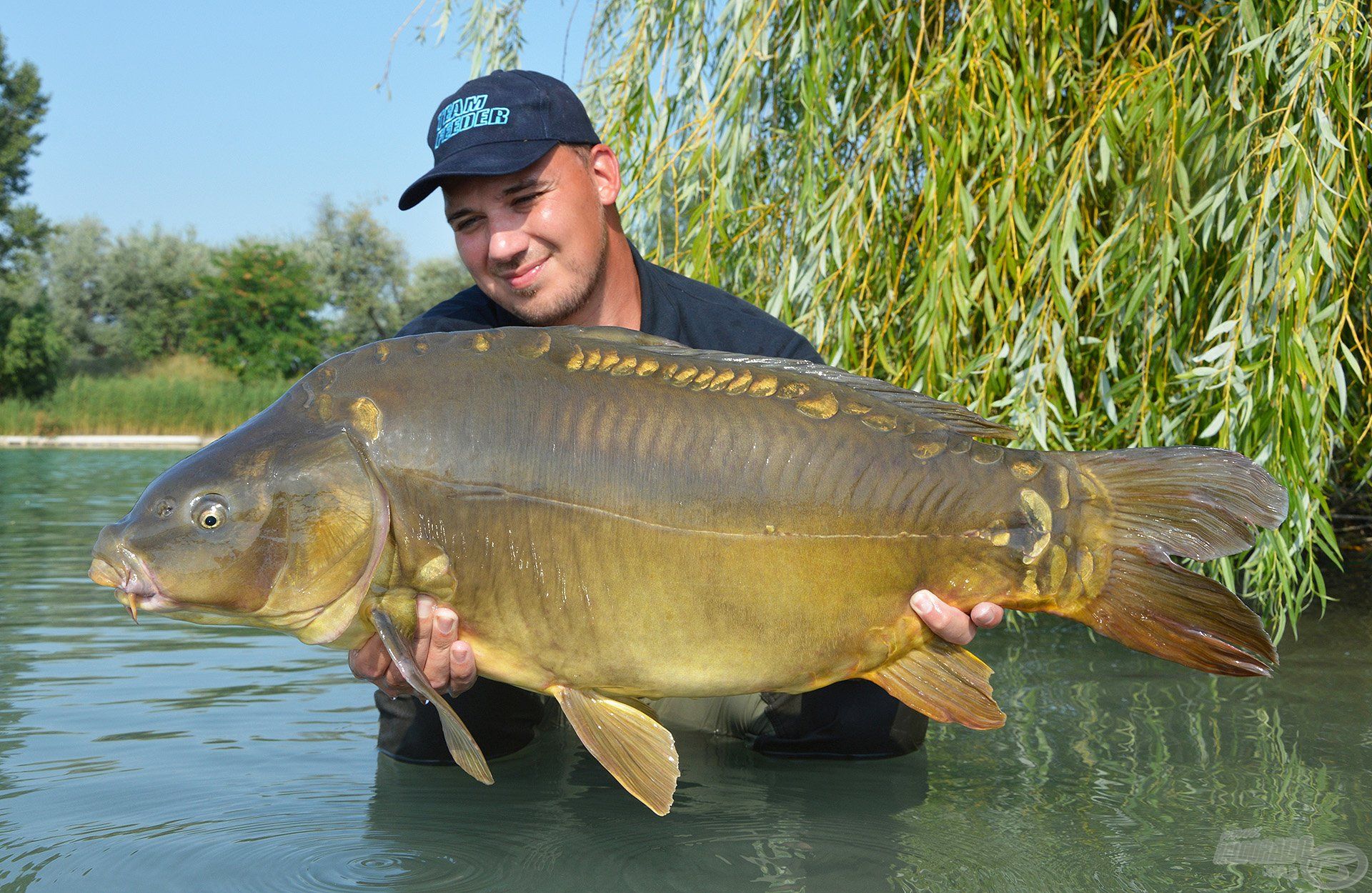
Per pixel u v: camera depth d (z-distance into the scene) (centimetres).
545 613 228
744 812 252
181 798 257
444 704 219
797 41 467
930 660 240
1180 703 342
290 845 229
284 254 4903
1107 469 236
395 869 217
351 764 288
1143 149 436
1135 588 233
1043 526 232
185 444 2530
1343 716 323
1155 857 220
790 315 457
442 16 561
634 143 510
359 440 227
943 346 427
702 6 489
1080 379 486
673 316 323
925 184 441
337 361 237
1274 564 399
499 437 227
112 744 302
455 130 296
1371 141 393
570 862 221
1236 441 395
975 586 234
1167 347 425
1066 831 236
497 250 298
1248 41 416
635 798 263
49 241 4262
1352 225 410
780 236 507
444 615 227
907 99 451
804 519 230
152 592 225
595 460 227
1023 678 381
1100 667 397
